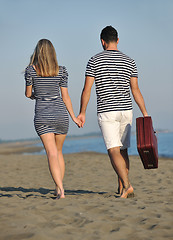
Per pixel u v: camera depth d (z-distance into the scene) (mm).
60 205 10477
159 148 76688
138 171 25406
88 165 31828
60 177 12117
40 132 12125
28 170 30359
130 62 12484
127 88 12406
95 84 12398
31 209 9805
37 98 12258
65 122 12312
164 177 21688
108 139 12203
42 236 7328
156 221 9086
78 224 8578
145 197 13695
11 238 7211
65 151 81125
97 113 12453
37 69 12023
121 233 7945
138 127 11859
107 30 12602
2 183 21391
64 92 12570
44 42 12102
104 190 17594
